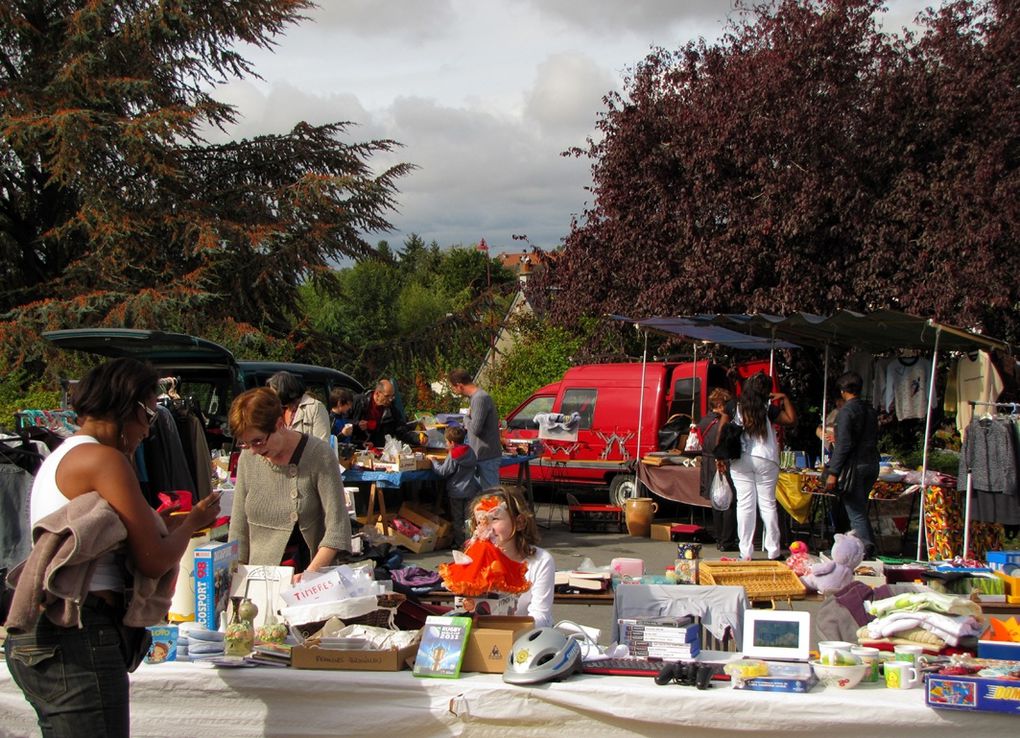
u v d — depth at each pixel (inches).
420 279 2445.9
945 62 633.0
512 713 147.9
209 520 131.9
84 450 122.6
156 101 875.4
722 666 153.6
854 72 638.5
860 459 376.2
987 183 577.9
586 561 297.9
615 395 556.7
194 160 974.4
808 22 643.5
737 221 648.4
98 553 118.4
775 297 625.6
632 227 699.4
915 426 690.2
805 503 415.5
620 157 697.0
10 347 776.3
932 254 600.1
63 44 843.4
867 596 210.2
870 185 641.0
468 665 156.2
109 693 121.4
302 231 927.0
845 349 606.2
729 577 276.8
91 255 837.2
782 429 536.4
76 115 786.8
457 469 419.8
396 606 182.2
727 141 652.7
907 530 432.5
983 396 402.6
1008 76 613.9
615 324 740.0
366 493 429.7
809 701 141.8
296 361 962.7
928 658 153.1
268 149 992.2
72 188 865.5
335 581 169.9
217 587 169.2
